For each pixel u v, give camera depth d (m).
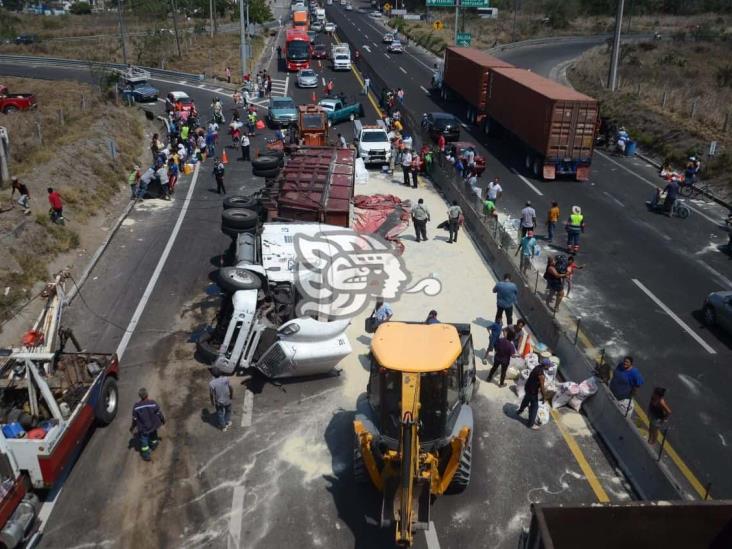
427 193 28.70
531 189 29.55
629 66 56.78
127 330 16.66
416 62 66.62
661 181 31.55
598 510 7.00
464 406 11.23
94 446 12.38
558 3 106.44
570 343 14.88
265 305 15.07
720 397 14.43
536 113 30.91
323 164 22.75
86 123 34.72
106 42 76.06
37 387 11.80
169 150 31.59
